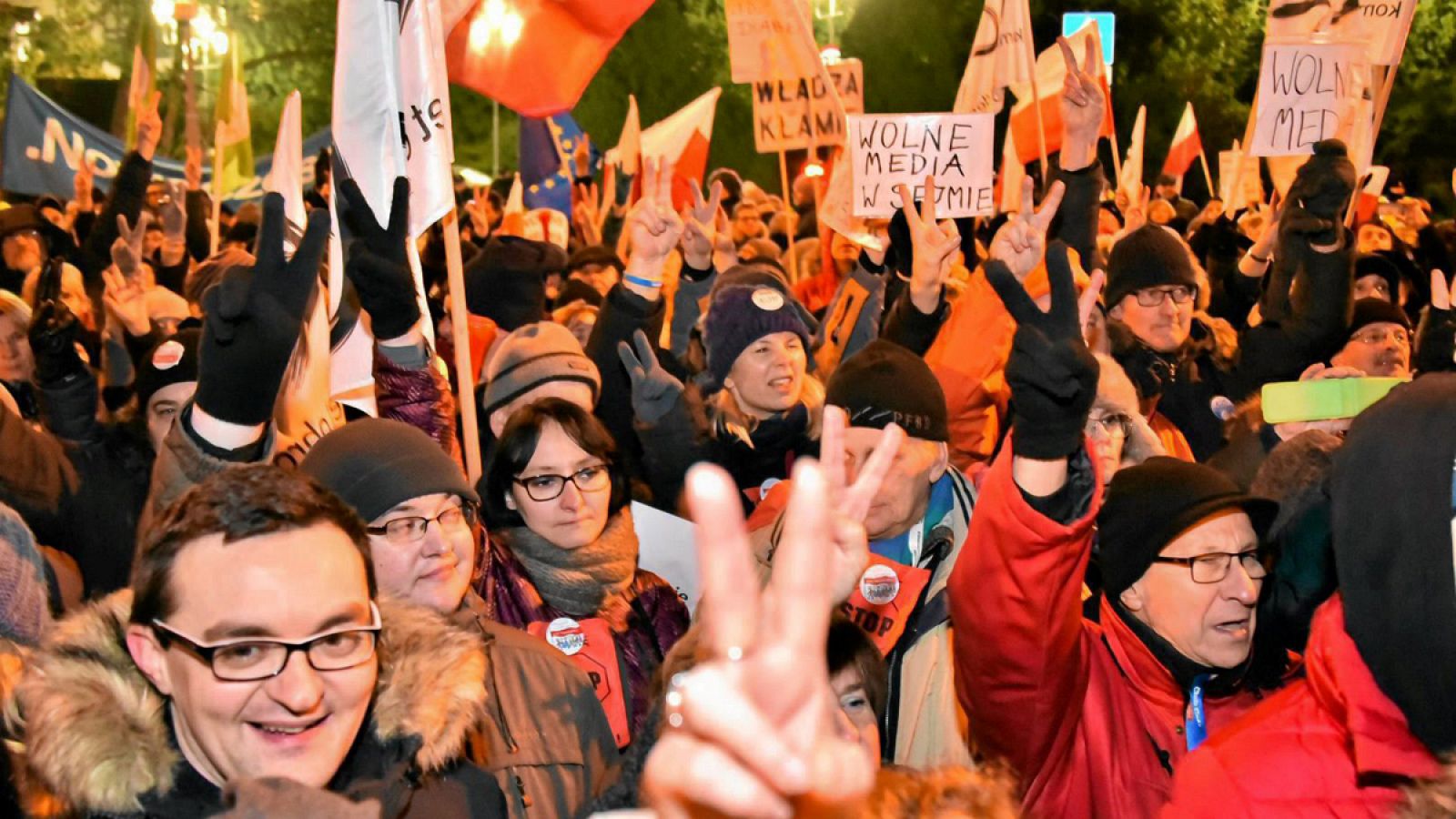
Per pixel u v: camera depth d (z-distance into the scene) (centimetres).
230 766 195
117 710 195
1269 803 209
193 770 201
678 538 394
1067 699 256
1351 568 189
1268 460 319
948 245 474
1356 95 600
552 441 339
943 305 479
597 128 2038
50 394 413
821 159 1177
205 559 193
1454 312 461
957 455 434
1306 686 223
